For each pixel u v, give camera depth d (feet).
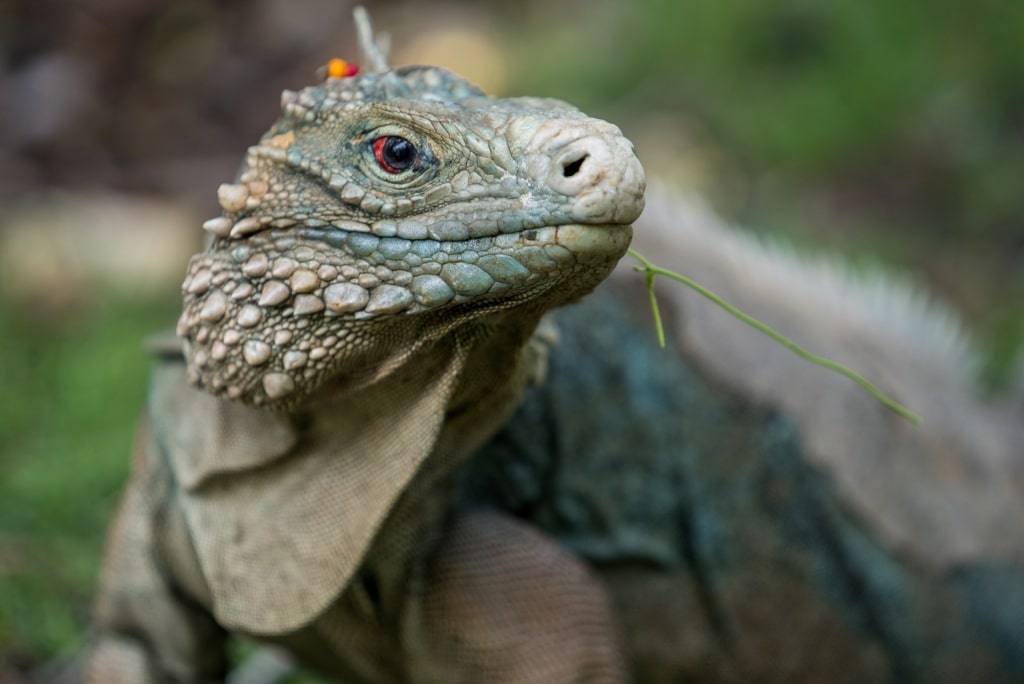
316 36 62.69
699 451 25.02
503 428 23.04
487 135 16.08
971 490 26.94
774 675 25.94
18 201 51.93
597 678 20.52
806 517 25.53
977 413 28.73
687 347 25.18
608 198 15.03
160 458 20.93
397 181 16.42
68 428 37.09
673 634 25.45
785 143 55.21
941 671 26.40
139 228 49.19
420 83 18.10
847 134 55.62
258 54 61.72
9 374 39.86
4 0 61.52
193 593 20.95
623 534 24.66
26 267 45.73
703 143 55.42
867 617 25.88
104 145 56.44
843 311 28.66
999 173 53.88
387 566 19.86
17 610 30.14
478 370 17.51
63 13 61.67
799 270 28.66
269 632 18.93
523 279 15.72
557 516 24.18
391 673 21.66
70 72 59.26
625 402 24.47
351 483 18.17
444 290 16.06
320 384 17.10
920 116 56.18
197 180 54.60
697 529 25.04
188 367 18.01
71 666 29.01
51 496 33.53
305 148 17.10
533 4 64.39
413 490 18.92
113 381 38.96
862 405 26.58
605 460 24.35
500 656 20.29
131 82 59.93
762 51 58.44
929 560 26.02
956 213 53.36
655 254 25.91
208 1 63.41
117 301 44.93
